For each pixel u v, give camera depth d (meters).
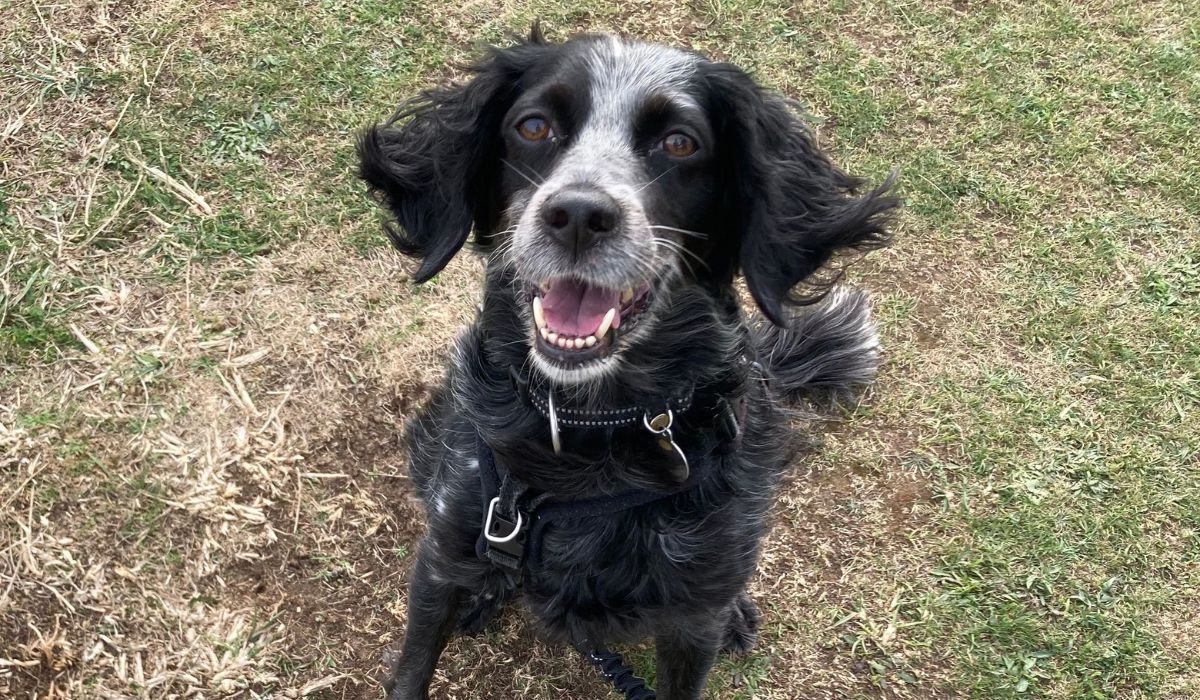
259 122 0.98
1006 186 1.06
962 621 0.82
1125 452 0.90
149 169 0.94
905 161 1.07
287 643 0.77
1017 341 0.97
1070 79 1.15
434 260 0.66
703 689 0.75
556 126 0.61
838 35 1.16
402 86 1.03
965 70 1.14
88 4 1.02
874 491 0.88
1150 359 0.96
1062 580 0.84
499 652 0.79
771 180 0.62
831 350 0.92
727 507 0.65
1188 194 1.07
